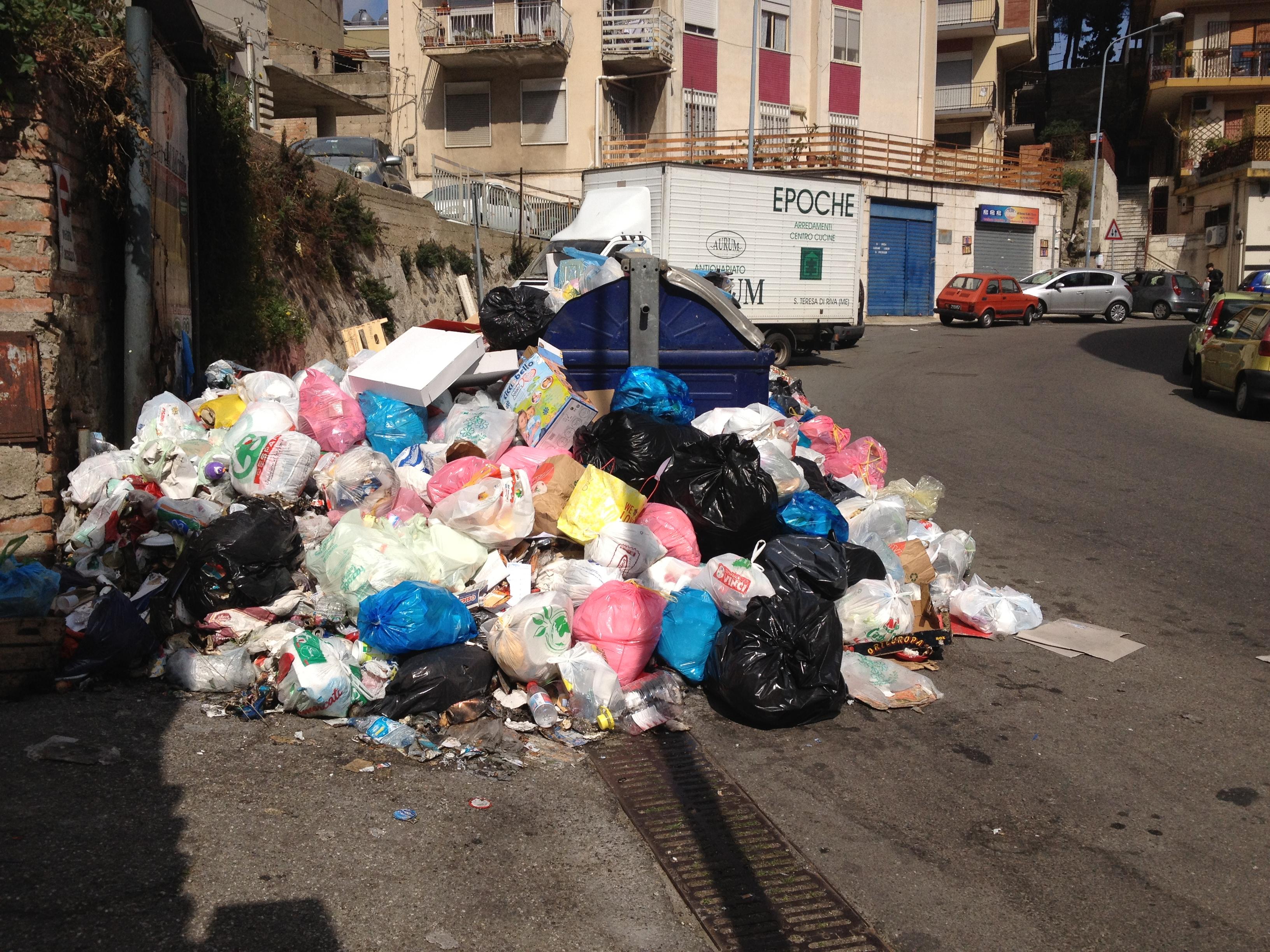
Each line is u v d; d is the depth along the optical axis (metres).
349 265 14.43
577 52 31.98
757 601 5.14
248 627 4.90
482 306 8.48
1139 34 40.81
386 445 6.75
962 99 43.81
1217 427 14.14
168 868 3.36
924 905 3.52
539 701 4.74
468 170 31.53
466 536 5.57
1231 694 5.44
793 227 20.52
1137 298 34.62
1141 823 4.11
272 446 5.89
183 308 8.20
